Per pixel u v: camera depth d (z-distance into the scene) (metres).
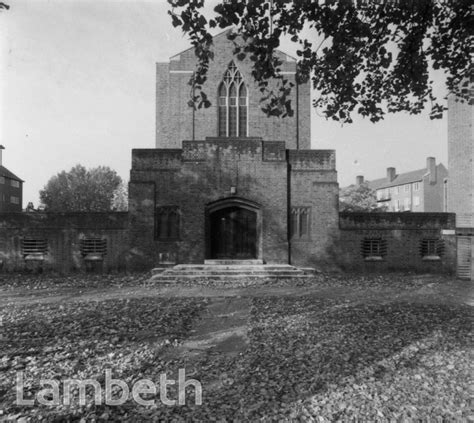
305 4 5.48
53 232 18.06
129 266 17.69
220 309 9.35
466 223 17.27
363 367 5.33
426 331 7.15
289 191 18.34
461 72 6.41
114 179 58.44
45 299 10.66
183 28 5.18
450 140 17.91
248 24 5.32
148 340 6.66
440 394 4.53
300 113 24.09
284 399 4.38
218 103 23.97
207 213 18.09
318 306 9.57
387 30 6.05
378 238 18.16
